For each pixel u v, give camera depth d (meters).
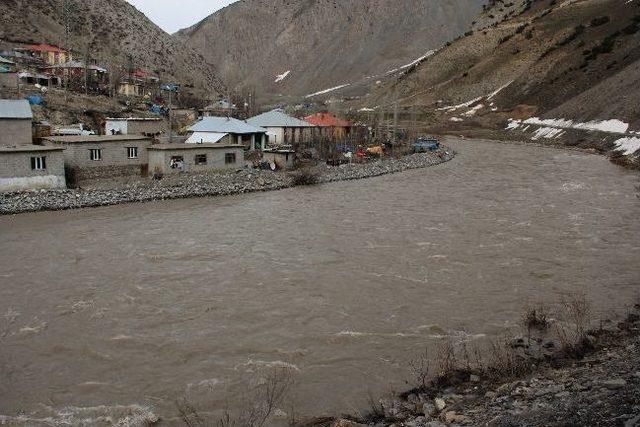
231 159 44.56
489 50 155.75
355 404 11.57
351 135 69.25
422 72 163.38
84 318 16.52
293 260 22.48
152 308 17.31
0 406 11.81
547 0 175.12
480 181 45.75
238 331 15.57
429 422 9.66
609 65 90.19
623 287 18.83
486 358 13.33
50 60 90.56
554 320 15.73
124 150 38.97
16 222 29.08
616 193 38.66
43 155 34.19
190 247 24.50
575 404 8.86
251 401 11.85
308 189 41.72
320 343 14.73
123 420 11.25
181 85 119.25
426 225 29.02
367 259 22.55
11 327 15.81
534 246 24.48
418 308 17.16
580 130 76.44
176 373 13.21
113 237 26.20
